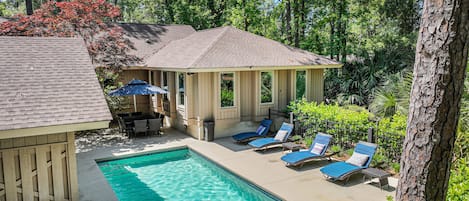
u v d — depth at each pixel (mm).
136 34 22516
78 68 9219
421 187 3514
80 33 16859
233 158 12336
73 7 16812
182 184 10586
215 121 15391
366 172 9359
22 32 15758
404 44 23500
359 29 26000
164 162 12883
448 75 3299
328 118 12781
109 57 17812
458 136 7137
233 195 9727
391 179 9781
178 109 16812
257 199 9453
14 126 6602
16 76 8281
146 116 17891
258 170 10922
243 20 28781
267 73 16688
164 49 20438
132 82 16375
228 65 14625
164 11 34719
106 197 8969
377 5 25312
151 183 10672
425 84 3441
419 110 3506
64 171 7977
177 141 15008
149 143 14711
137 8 39562
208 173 11594
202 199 9422
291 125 13633
